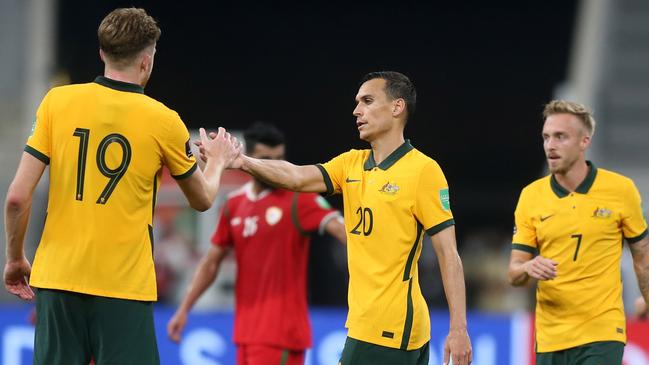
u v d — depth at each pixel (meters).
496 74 66.62
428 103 67.00
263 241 26.33
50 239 17.03
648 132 55.72
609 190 22.84
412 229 18.98
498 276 55.00
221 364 30.09
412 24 65.25
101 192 16.89
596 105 56.00
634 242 22.92
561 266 22.70
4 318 30.44
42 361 17.08
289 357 26.14
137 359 17.02
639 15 57.28
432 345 30.23
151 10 63.28
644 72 56.47
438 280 52.22
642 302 24.23
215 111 66.56
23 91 54.59
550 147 22.89
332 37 65.81
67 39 58.56
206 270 27.33
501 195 67.56
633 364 29.84
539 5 63.88
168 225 43.19
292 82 67.00
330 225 26.14
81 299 16.88
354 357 18.98
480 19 64.88
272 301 26.19
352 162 19.91
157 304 42.91
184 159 17.47
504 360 30.41
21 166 17.06
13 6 55.09
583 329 22.42
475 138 67.50
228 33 65.25
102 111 17.02
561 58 65.56
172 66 65.69
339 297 55.41
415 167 19.06
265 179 19.52
